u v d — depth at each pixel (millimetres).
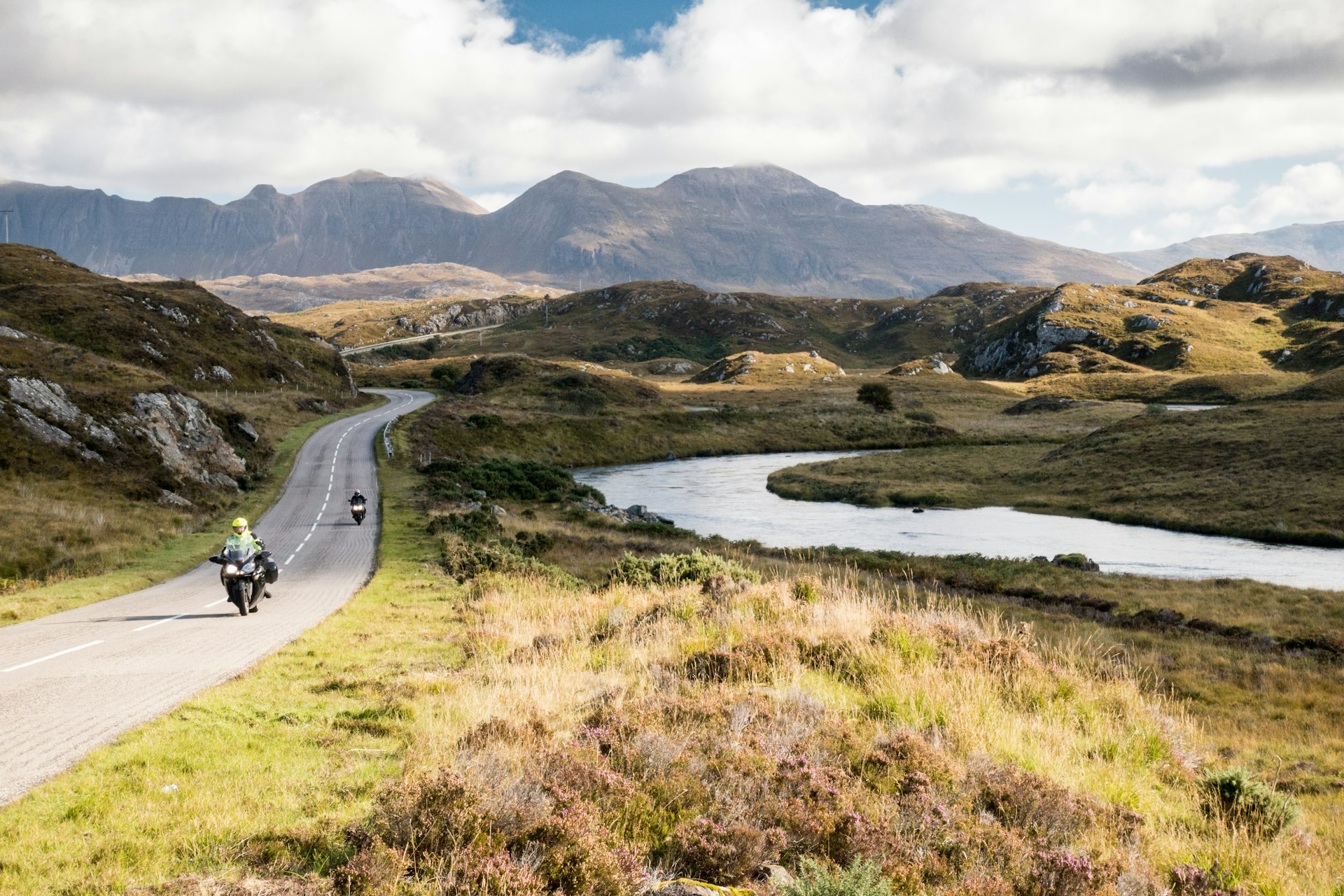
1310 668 22031
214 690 10148
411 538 30547
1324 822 10000
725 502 65438
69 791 6535
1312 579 36781
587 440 96312
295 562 25578
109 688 10484
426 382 155625
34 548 24516
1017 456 83188
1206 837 7562
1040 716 10141
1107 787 8211
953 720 9062
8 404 34500
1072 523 54312
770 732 7871
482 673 11227
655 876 5215
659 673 10258
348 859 5074
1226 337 186500
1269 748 15375
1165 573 38656
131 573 23922
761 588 15766
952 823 6320
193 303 102000
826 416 117875
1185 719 12766
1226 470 60469
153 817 5926
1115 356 189375
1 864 5152
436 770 6344
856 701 9867
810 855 5535
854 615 13258
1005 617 27359
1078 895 5512
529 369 129125
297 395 92312
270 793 6473
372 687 10430
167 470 38344
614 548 35812
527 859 4980
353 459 57438
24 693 10258
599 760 6680
